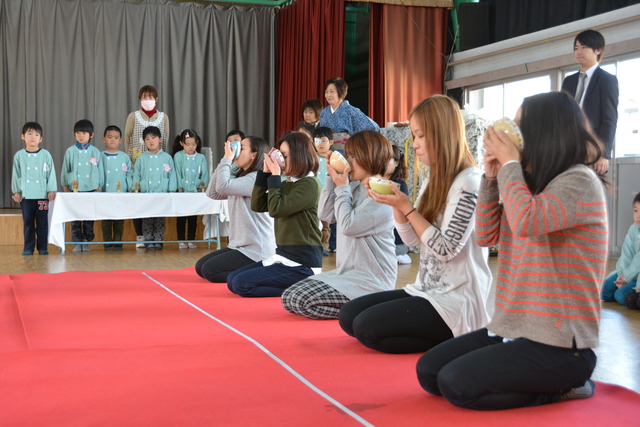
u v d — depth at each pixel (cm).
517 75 715
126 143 718
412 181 659
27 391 191
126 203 619
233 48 971
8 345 251
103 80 919
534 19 706
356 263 298
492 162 177
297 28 919
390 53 805
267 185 347
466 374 171
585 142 166
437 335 230
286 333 272
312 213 355
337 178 289
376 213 290
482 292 223
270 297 364
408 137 666
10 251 639
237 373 211
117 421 168
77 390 192
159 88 945
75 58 908
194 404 181
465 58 783
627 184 588
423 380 186
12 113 885
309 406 180
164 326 286
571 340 164
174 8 946
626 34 601
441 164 216
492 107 761
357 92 865
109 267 521
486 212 180
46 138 898
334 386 198
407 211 219
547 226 158
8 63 881
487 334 189
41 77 891
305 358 230
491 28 784
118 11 923
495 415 172
